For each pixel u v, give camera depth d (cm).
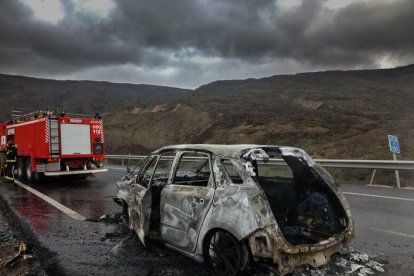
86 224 745
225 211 423
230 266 423
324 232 482
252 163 485
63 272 483
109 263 510
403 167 1123
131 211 599
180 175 618
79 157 1535
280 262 392
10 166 1673
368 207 837
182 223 482
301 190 521
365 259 486
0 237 676
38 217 818
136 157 2406
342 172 1413
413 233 624
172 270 474
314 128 3191
